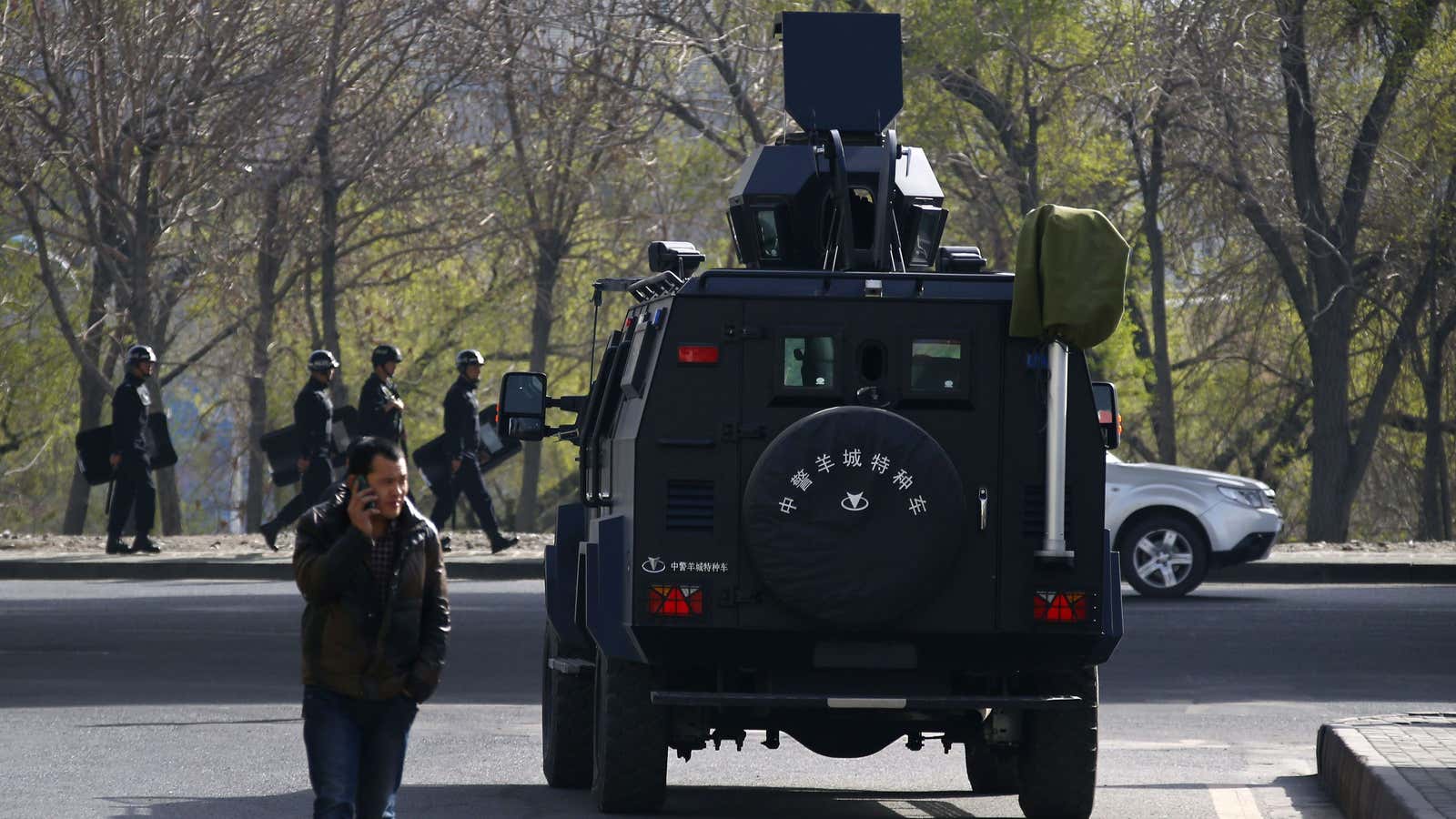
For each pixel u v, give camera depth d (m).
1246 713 48.38
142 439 94.50
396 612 23.12
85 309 156.88
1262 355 152.75
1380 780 30.39
